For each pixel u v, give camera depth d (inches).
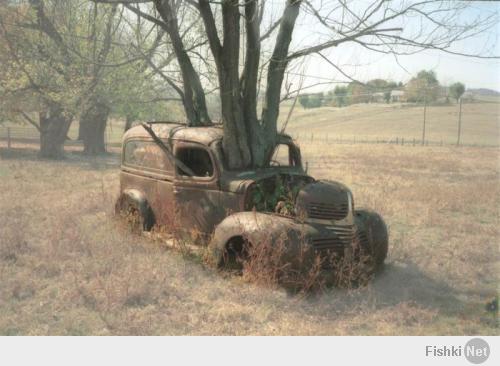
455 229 365.7
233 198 240.5
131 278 220.4
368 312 201.0
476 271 261.7
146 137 293.3
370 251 240.2
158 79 431.5
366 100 5521.7
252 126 263.6
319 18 229.8
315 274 207.6
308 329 183.5
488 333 184.1
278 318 194.1
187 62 299.1
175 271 239.6
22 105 938.7
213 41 244.7
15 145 1344.7
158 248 271.0
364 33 231.9
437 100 5157.5
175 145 270.8
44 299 206.1
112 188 539.8
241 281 224.5
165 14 280.2
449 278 250.2
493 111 4446.4
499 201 502.6
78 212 379.2
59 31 637.9
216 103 340.5
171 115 816.9
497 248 311.7
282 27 270.4
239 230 221.6
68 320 184.9
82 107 773.3
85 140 1160.8
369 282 230.7
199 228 257.6
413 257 283.0
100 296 207.9
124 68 639.1
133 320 187.0
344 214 224.8
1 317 186.9
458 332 184.5
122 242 281.3
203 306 203.5
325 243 219.3
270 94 275.7
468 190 565.3
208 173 263.3
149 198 293.4
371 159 1069.1
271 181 254.4
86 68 669.3
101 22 532.4
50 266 241.8
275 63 273.4
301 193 225.3
